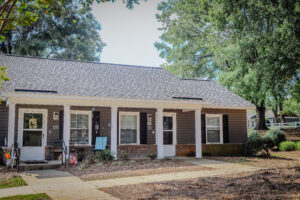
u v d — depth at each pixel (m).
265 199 6.36
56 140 15.38
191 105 16.55
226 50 22.06
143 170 11.62
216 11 20.75
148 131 17.53
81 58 37.16
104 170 11.70
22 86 13.84
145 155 16.16
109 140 16.55
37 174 11.16
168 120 18.25
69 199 7.24
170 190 7.77
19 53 32.56
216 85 21.78
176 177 9.97
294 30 18.31
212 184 8.41
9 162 12.38
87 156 14.00
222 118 19.33
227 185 8.06
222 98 19.22
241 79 22.38
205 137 18.69
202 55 33.53
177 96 16.95
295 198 6.27
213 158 16.03
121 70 19.39
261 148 17.55
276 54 18.55
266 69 19.17
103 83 16.50
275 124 39.97
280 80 19.39
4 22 7.92
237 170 11.51
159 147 15.52
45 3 8.29
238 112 19.86
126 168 12.13
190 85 20.22
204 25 31.44
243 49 20.47
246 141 18.14
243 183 8.21
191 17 31.28
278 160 15.23
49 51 37.41
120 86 16.58
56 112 15.58
